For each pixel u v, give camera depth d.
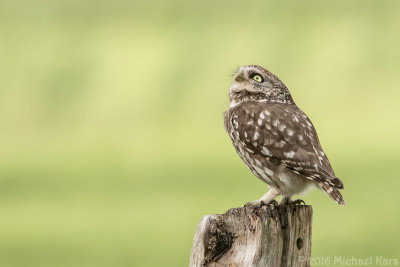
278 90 9.16
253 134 8.61
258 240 7.07
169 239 16.92
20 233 18.19
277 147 8.45
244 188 20.17
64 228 18.50
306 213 7.24
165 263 15.59
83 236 17.64
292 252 7.20
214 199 19.11
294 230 7.20
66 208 20.02
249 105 8.91
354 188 19.83
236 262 7.08
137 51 38.06
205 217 7.19
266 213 7.15
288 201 8.65
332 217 16.97
